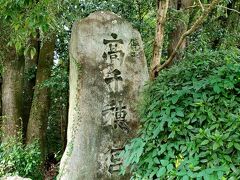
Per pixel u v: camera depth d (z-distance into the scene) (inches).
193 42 302.8
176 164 135.5
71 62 213.2
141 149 145.5
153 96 161.6
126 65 214.8
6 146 283.9
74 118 203.8
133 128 211.6
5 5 177.8
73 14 286.0
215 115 139.7
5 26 289.7
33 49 218.4
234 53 163.5
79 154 201.2
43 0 181.8
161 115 148.3
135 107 212.2
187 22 270.4
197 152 133.6
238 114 132.2
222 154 129.3
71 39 213.6
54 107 416.2
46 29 185.9
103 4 308.0
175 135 142.9
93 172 202.4
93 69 207.8
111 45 212.7
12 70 338.6
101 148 205.3
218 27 345.7
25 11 188.2
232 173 125.3
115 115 209.8
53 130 435.8
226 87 140.6
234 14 370.6
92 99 206.1
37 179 281.0
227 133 128.0
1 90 366.9
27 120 374.0
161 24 208.2
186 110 145.9
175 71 161.2
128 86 213.9
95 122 205.5
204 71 154.6
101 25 212.5
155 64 207.2
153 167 144.3
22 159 271.4
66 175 199.6
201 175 125.3
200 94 145.4
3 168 263.1
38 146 313.0
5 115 339.0
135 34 219.6
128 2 308.8
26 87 385.1
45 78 347.6
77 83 204.8
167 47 289.9
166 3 207.8
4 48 322.0
